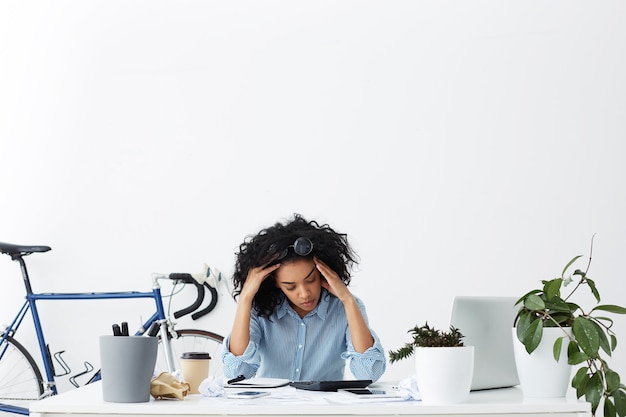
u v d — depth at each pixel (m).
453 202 3.48
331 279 2.03
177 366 3.41
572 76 3.53
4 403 3.42
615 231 3.46
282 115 3.54
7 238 3.57
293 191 3.51
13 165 3.61
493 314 1.73
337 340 2.23
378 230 3.47
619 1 3.55
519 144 3.50
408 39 3.55
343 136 3.52
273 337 2.22
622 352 3.39
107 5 3.66
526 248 3.46
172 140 3.57
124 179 3.57
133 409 1.38
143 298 3.48
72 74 3.64
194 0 3.63
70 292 3.53
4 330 3.43
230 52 3.59
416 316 3.43
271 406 1.38
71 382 3.45
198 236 3.51
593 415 1.72
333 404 1.41
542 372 1.56
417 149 3.51
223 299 3.47
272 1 3.60
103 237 3.54
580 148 3.50
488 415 1.39
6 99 3.65
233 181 3.53
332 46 3.56
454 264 3.45
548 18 3.55
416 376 1.52
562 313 1.62
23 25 3.69
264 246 2.02
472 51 3.55
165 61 3.61
